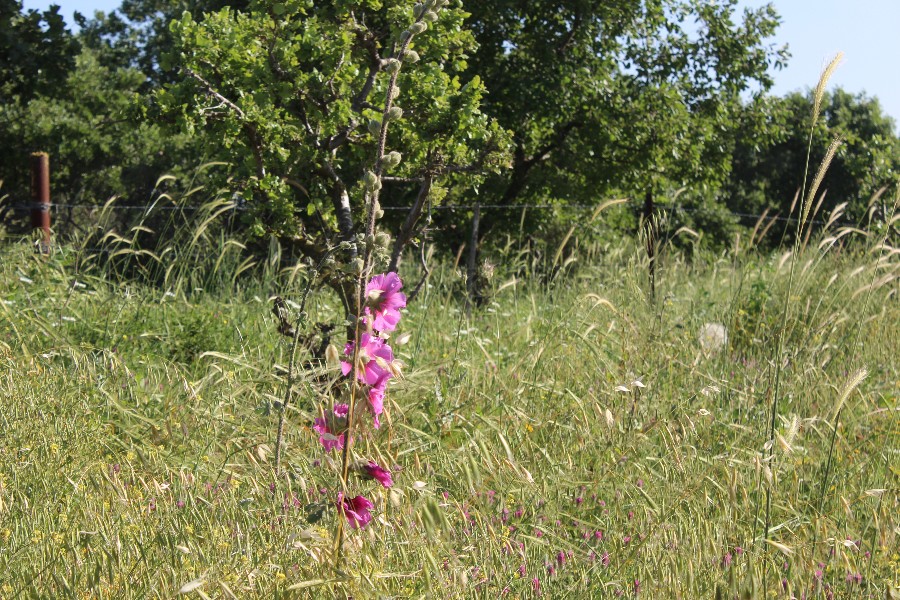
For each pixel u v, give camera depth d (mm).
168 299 7727
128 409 5027
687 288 8820
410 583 3117
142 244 11688
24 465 4000
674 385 6023
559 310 7480
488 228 16078
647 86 16891
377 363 2994
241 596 2889
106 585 2896
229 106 6324
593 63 16641
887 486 4762
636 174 16672
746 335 7547
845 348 7027
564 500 4242
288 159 6359
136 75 23312
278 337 6812
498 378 5793
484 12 15312
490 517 3738
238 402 5266
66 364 5883
